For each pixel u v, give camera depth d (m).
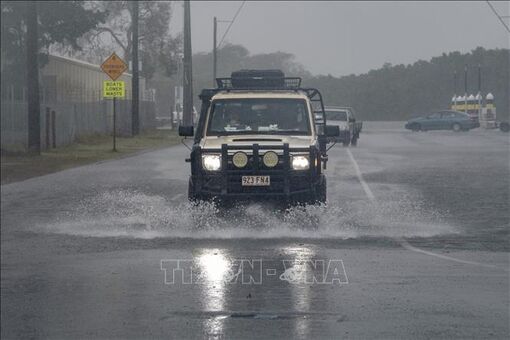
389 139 121.69
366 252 27.66
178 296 21.42
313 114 37.03
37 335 18.00
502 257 26.83
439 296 21.30
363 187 49.69
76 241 30.25
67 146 92.38
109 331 18.27
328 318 19.17
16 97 103.44
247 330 18.23
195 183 34.09
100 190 48.38
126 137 113.31
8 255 27.45
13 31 104.19
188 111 115.94
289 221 33.84
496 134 141.25
